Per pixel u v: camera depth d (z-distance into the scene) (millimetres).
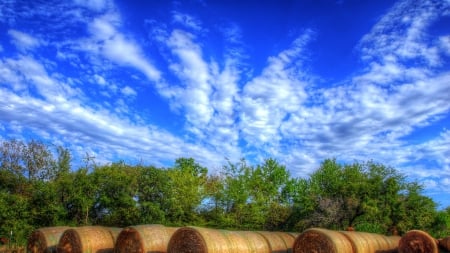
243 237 18438
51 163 42750
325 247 17531
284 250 20469
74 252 18281
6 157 42812
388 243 23672
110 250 18922
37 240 20188
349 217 36938
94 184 33625
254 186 41844
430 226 37469
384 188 37781
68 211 33312
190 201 36250
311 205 37969
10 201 31328
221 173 41062
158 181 35844
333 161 41500
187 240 16234
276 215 39062
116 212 33500
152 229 17859
